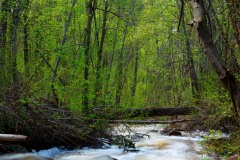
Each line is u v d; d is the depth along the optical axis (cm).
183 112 1275
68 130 985
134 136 1334
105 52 1997
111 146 1112
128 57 2550
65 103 1148
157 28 1903
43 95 1123
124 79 2105
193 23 538
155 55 2327
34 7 1323
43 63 1247
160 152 1040
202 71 1630
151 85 2498
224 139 963
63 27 1437
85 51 1256
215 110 1080
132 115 1237
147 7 1823
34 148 928
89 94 1117
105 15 1545
